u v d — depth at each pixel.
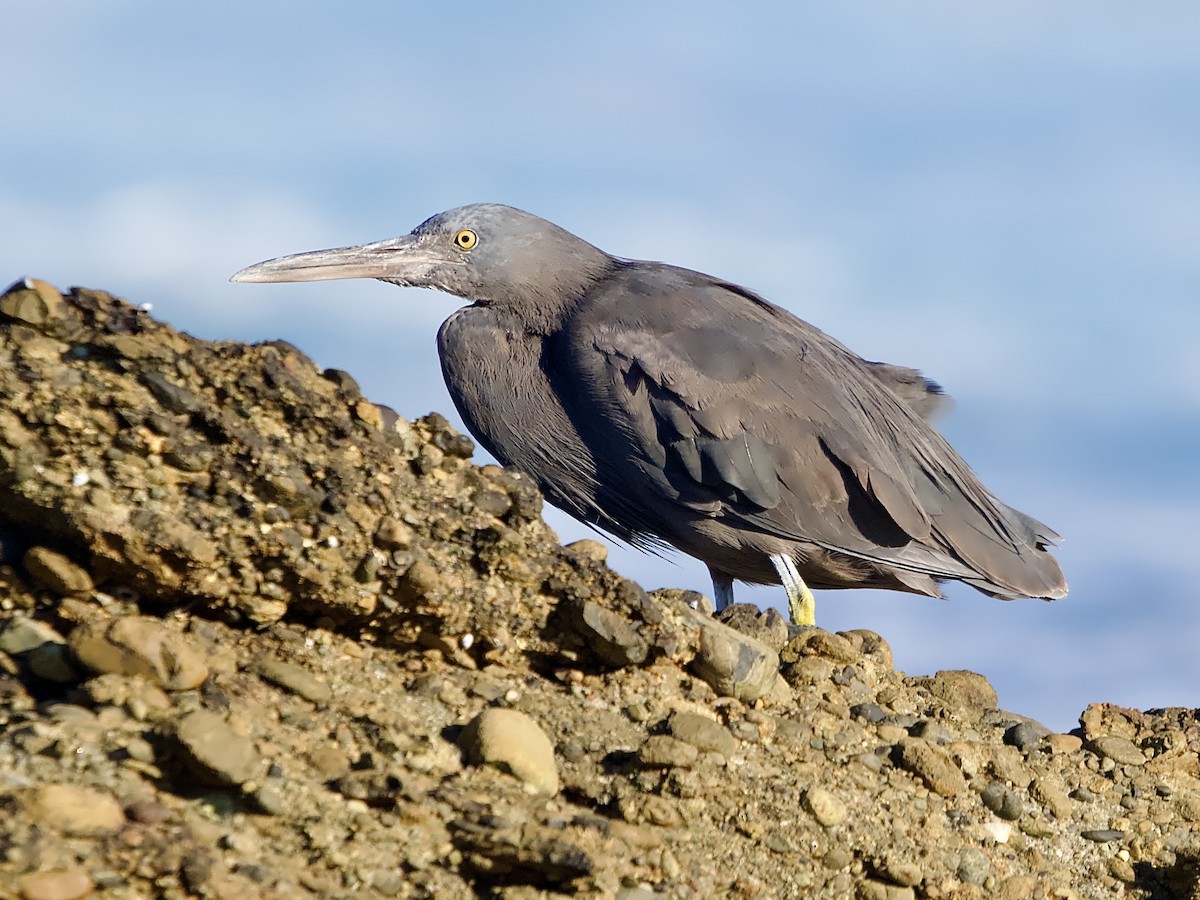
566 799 9.49
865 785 10.84
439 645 10.22
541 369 16.98
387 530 9.71
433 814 8.46
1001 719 12.52
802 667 11.88
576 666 10.65
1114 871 11.72
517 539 10.25
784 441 16.19
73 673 8.80
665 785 9.55
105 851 7.36
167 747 8.10
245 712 8.72
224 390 9.55
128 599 9.43
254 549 9.43
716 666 10.86
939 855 10.71
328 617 9.88
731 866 9.73
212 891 7.41
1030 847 11.38
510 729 9.16
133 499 9.18
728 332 16.53
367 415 9.91
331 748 8.75
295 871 7.92
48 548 9.25
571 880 8.42
